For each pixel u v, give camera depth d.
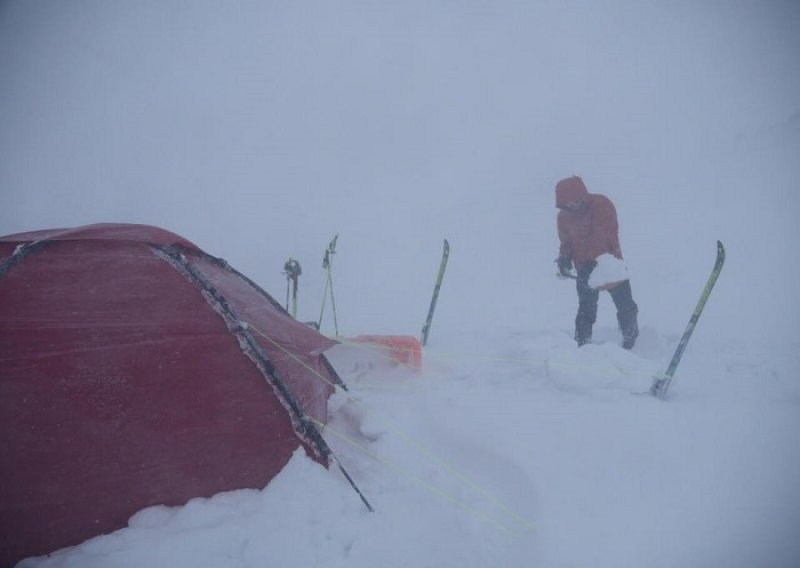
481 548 2.83
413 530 2.98
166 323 3.10
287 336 3.86
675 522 2.79
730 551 2.59
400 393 4.75
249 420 3.16
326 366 4.83
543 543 2.72
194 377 3.08
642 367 4.61
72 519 2.80
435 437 3.93
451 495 3.30
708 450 3.39
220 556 2.68
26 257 3.06
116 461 2.88
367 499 3.23
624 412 3.88
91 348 2.93
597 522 2.81
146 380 2.97
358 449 3.87
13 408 2.76
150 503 2.93
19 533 2.73
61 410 2.82
